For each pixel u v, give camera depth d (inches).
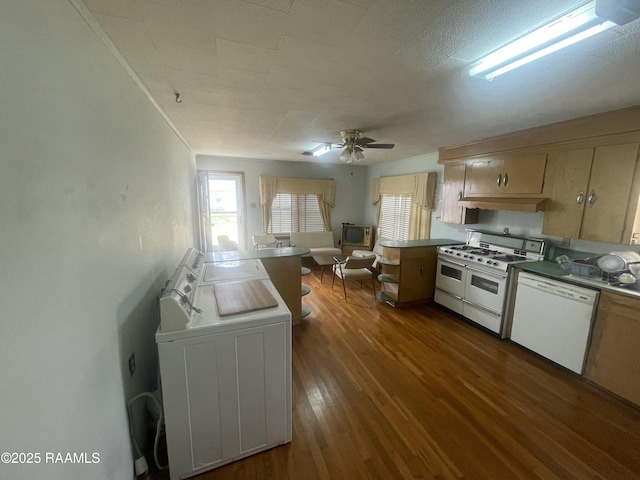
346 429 71.8
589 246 107.7
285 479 58.9
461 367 99.3
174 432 56.1
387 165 229.8
